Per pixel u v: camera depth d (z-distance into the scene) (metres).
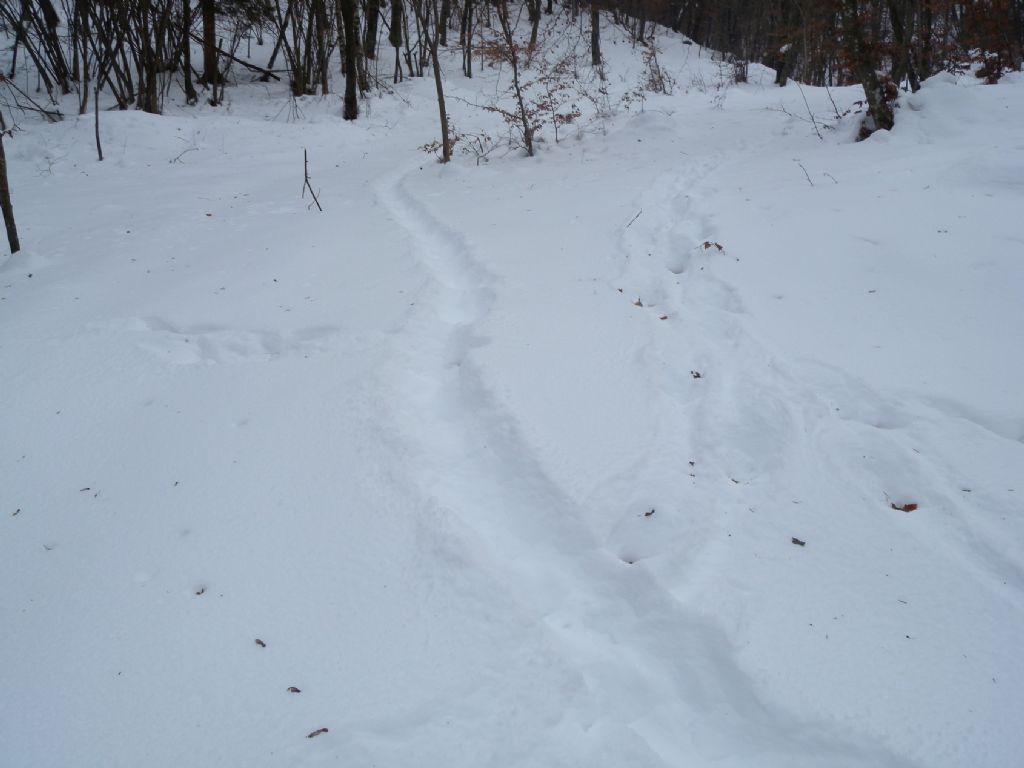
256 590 2.57
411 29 25.56
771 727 2.08
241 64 18.45
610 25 30.41
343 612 2.46
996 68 10.59
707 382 3.83
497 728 2.01
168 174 10.45
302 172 10.45
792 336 4.18
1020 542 2.66
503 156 10.35
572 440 3.35
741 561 2.65
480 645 2.29
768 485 3.06
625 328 4.45
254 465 3.27
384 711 2.08
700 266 5.28
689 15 35.00
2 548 2.87
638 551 2.76
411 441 3.38
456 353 4.36
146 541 2.85
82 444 3.54
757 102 13.19
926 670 2.20
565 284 5.16
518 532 2.93
